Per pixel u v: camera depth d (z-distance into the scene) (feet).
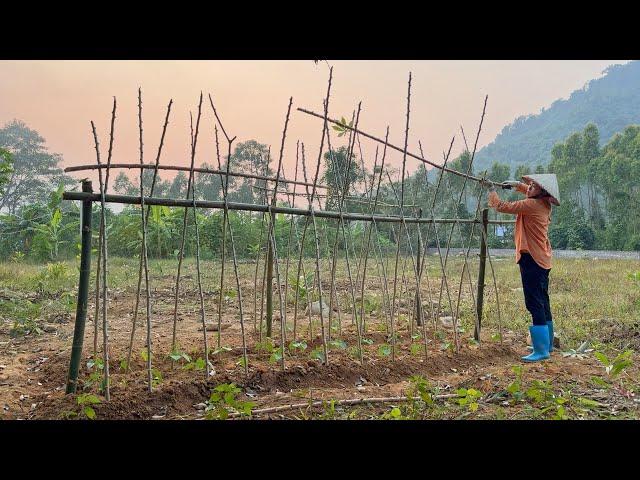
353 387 18.16
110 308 32.99
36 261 61.77
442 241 81.82
